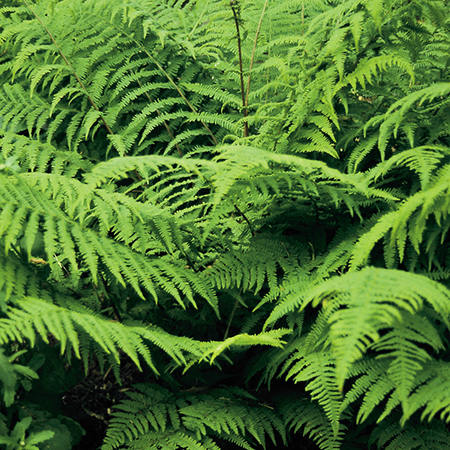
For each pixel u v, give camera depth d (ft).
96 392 6.13
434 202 4.17
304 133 5.78
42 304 3.92
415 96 4.85
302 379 4.32
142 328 4.54
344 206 5.62
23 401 4.72
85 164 6.48
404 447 4.20
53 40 6.97
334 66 5.67
